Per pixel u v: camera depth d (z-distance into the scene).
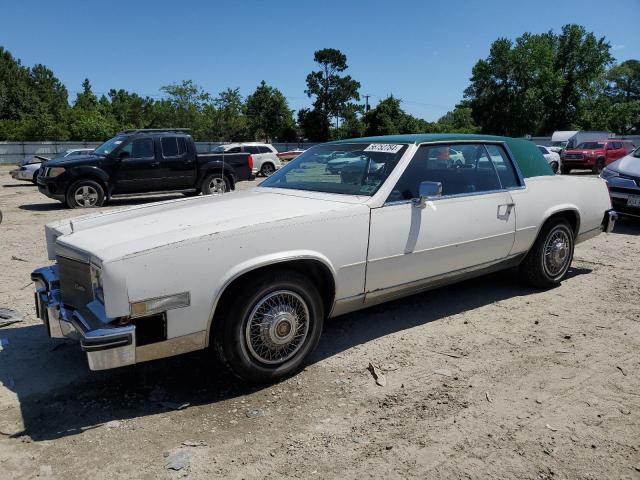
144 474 2.67
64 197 12.45
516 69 62.09
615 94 94.75
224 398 3.41
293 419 3.15
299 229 3.49
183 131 13.83
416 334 4.41
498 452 2.80
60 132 60.47
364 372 3.74
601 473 2.63
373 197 3.94
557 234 5.47
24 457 2.81
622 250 7.45
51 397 3.44
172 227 3.32
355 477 2.62
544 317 4.78
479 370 3.75
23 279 6.08
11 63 89.94
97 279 3.04
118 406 3.32
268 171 26.72
